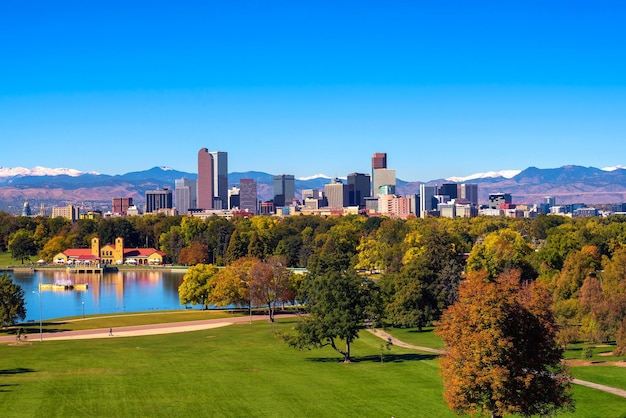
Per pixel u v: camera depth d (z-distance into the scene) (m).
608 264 152.50
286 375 111.81
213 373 113.94
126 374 113.31
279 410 90.50
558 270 192.38
